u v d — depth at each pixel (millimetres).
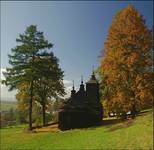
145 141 31547
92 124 56312
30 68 59844
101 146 34031
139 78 43906
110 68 46344
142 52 46375
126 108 44812
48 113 78250
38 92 65188
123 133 37375
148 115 42156
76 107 57844
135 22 47438
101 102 56125
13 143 48938
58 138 47000
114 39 48000
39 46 60781
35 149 41062
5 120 140875
